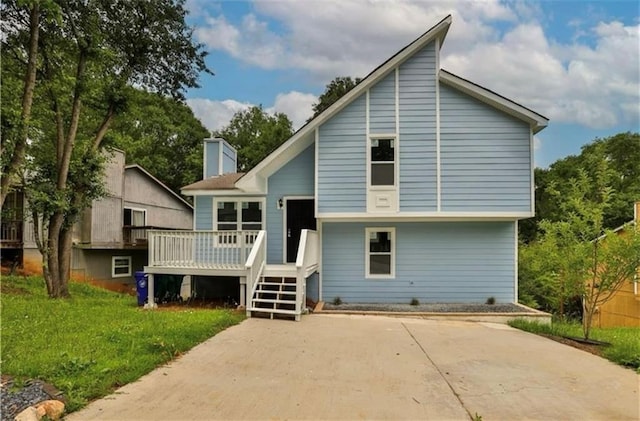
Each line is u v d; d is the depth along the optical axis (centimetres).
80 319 829
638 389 516
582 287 827
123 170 2266
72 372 493
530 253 1490
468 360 645
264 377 537
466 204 1200
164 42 1462
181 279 1323
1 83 1156
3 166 1087
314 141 1332
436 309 1155
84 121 1523
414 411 433
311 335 805
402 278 1280
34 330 712
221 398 458
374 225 1293
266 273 1131
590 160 1330
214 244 1191
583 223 822
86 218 2008
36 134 1349
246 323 915
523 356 676
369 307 1192
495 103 1187
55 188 1285
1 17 1190
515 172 1195
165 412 415
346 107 1244
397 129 1224
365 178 1227
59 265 1329
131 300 1302
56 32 1269
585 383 538
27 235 1772
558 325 1019
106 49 1314
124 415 404
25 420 356
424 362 628
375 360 632
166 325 788
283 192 1373
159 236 1159
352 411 429
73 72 1378
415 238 1282
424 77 1224
